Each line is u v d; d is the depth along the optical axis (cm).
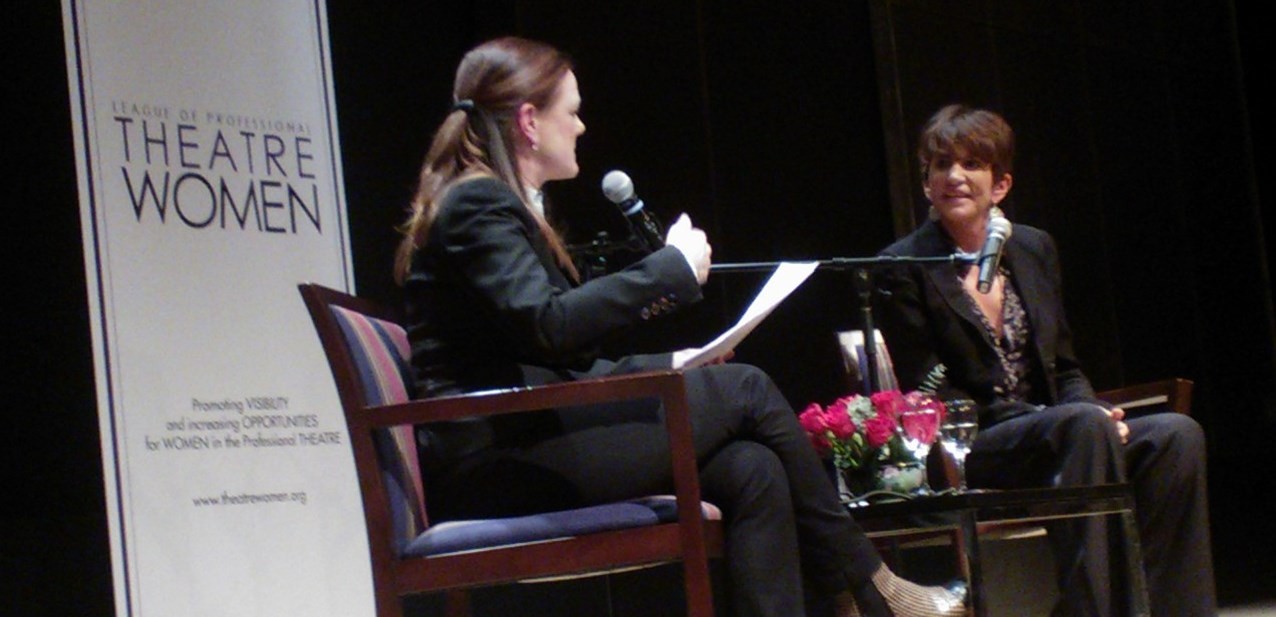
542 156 281
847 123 580
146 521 365
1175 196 726
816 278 561
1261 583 618
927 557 461
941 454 341
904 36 595
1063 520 335
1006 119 639
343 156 486
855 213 576
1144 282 702
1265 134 764
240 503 384
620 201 299
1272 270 762
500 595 457
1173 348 711
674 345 518
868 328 354
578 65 512
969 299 387
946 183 385
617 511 252
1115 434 350
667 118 534
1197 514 360
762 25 565
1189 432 360
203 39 399
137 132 381
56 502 425
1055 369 393
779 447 263
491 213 264
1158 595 361
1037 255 398
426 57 512
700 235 275
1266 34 760
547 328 254
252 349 394
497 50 281
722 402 261
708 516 253
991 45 637
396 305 495
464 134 277
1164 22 736
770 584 252
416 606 438
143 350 372
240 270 396
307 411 403
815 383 554
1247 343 750
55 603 414
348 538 404
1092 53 693
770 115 561
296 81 419
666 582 496
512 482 258
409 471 258
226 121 401
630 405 264
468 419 262
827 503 264
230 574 378
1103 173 689
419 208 271
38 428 424
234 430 387
